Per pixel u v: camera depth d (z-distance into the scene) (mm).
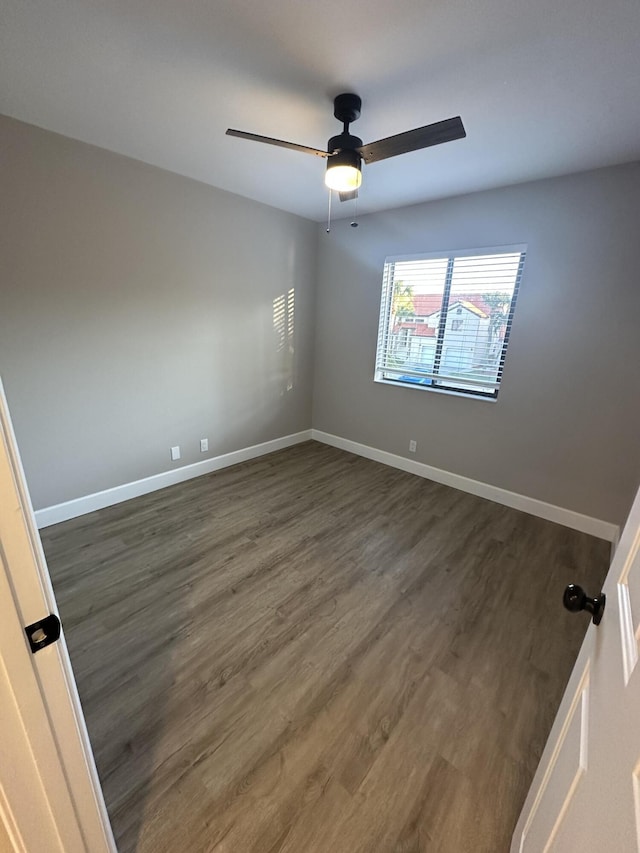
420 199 2986
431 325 3289
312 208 3393
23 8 1218
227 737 1306
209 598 1948
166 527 2592
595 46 1313
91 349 2559
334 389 4145
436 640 1732
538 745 1307
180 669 1555
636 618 583
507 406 2924
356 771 1217
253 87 1644
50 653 613
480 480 3168
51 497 2566
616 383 2436
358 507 2934
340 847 1044
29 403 2363
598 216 2334
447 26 1259
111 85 1653
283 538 2496
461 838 1067
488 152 2123
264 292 3551
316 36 1334
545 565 2287
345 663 1603
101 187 2371
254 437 3867
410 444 3592
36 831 664
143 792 1147
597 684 695
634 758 448
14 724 590
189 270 2959
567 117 1759
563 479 2734
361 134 2002
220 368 3381
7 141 1997
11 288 2170
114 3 1204
